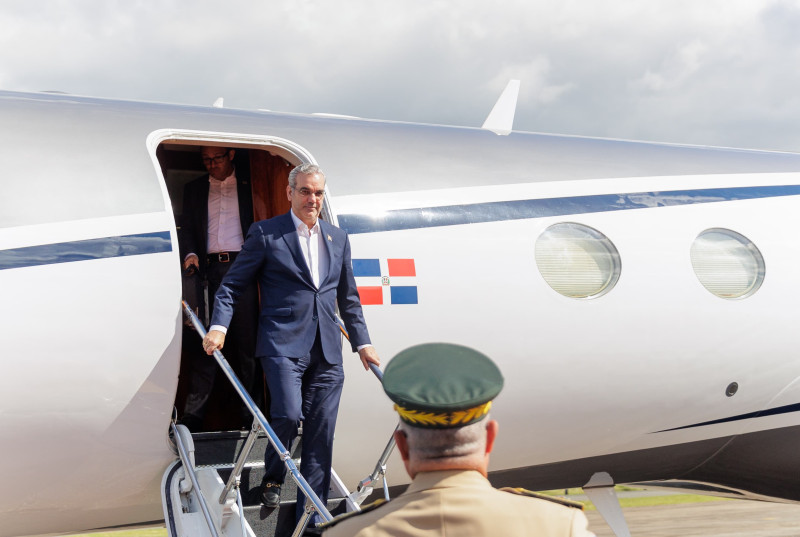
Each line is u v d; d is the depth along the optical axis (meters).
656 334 5.59
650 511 16.19
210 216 5.41
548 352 5.29
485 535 1.64
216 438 4.41
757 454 6.38
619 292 5.53
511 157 5.92
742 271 6.00
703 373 5.77
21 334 4.02
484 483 1.72
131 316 4.22
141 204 4.45
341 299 4.32
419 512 1.68
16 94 5.23
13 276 4.06
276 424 3.96
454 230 5.22
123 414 4.21
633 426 5.76
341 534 1.75
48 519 4.45
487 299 5.14
